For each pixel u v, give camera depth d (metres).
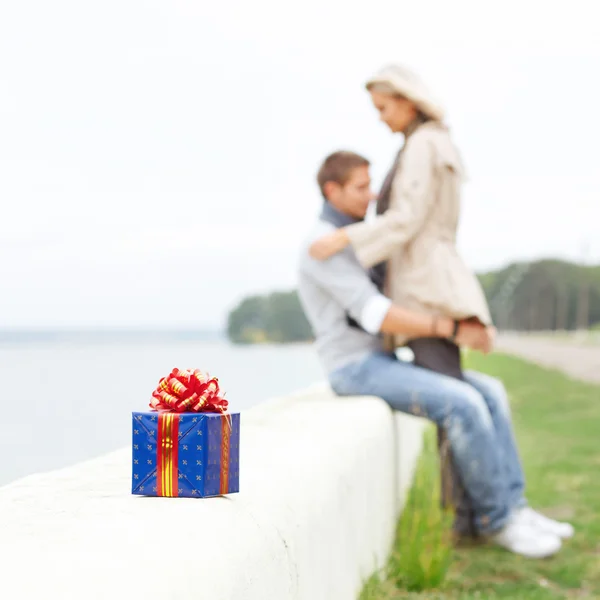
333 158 5.00
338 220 5.05
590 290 134.50
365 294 4.78
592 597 4.06
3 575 1.45
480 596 3.94
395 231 4.74
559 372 23.52
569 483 6.94
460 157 4.94
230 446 2.22
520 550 4.67
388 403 4.80
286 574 2.19
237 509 2.09
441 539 4.25
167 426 2.14
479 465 4.65
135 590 1.46
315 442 3.19
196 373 2.25
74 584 1.42
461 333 4.77
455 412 4.62
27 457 6.21
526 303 134.25
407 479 5.74
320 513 2.67
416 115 5.09
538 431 10.47
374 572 3.74
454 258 4.85
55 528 1.78
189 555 1.69
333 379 4.93
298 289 5.09
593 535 5.14
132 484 2.16
